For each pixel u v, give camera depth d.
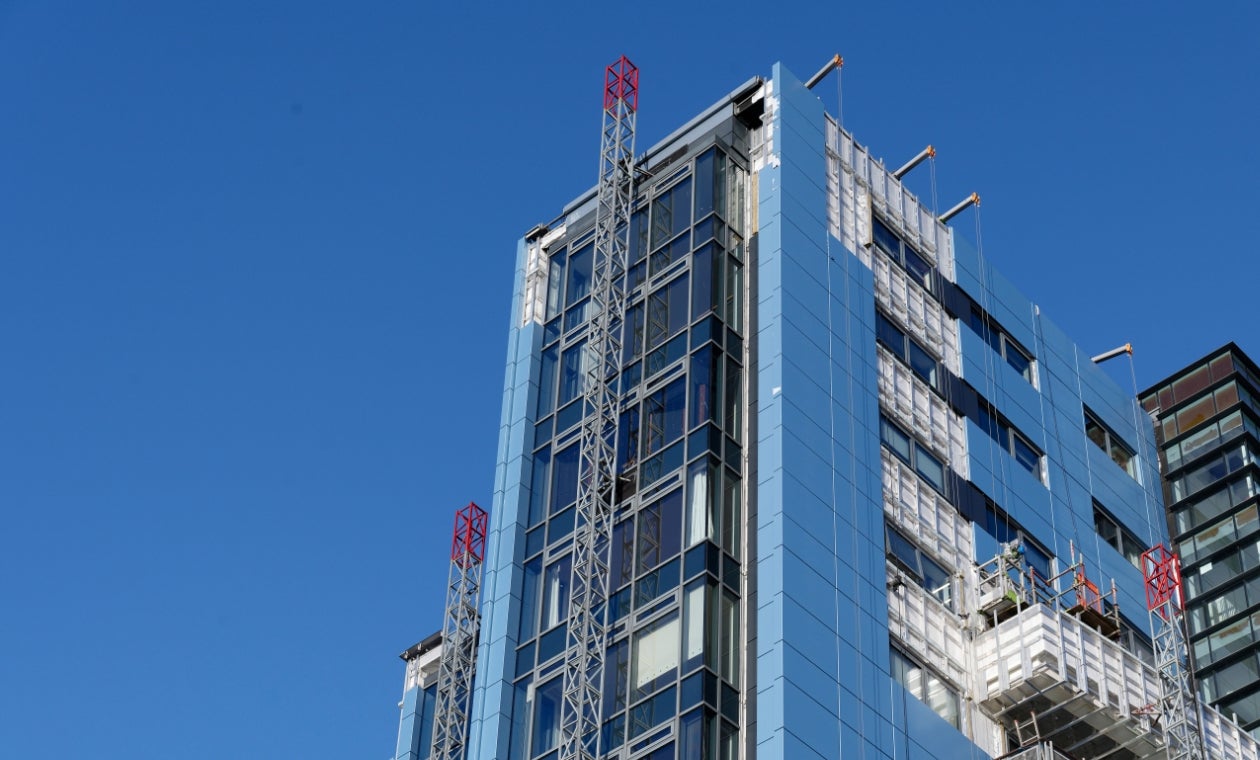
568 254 93.25
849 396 82.56
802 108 91.19
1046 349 101.19
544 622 79.69
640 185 91.56
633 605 76.19
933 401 88.69
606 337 86.19
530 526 83.69
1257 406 114.00
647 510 78.88
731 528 76.44
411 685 100.38
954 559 83.19
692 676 71.81
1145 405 115.81
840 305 85.50
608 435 83.19
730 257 85.50
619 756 72.25
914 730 73.81
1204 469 111.06
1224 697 104.75
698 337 82.38
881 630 75.81
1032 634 78.12
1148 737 79.06
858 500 79.19
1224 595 107.81
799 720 69.81
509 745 76.81
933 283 94.56
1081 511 94.44
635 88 94.88
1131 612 91.94
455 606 98.62
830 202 89.44
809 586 74.12
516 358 90.62
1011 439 93.06
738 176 88.94
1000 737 78.12
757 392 80.31
